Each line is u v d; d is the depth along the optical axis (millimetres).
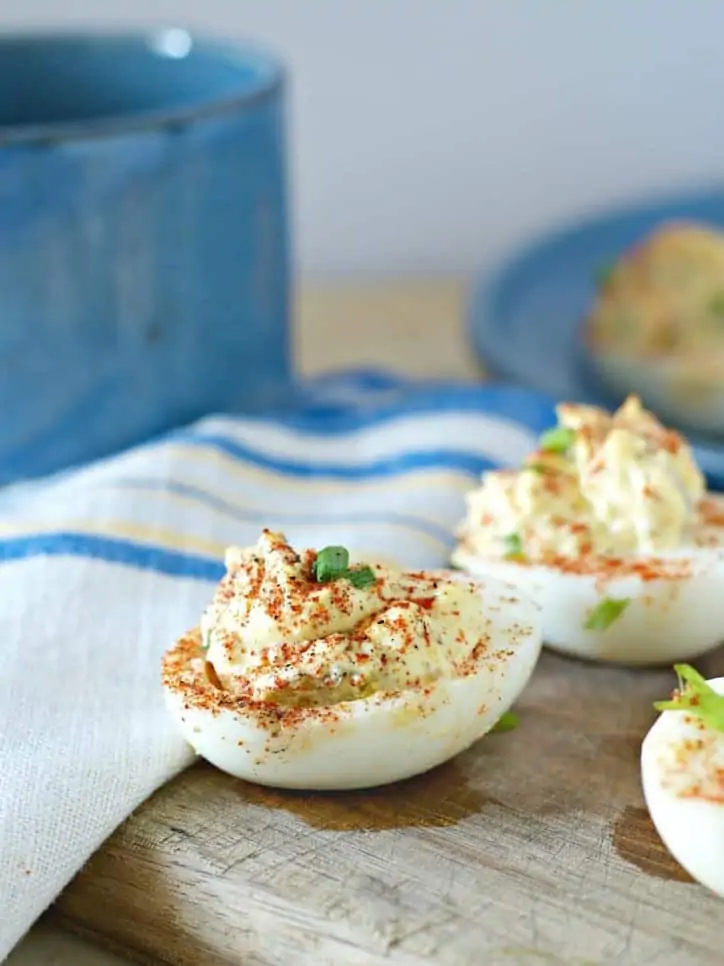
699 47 547
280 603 280
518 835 274
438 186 574
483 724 284
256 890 263
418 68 554
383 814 279
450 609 287
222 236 389
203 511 350
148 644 310
